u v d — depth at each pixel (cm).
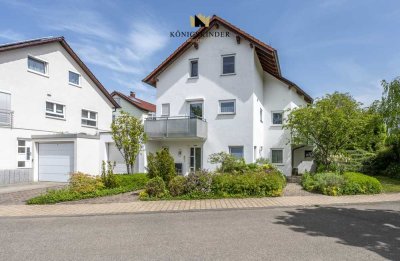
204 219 802
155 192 1109
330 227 711
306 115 1586
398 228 702
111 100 2695
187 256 521
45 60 2014
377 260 500
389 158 1861
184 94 1992
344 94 1711
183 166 1964
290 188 1330
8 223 782
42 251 557
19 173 1714
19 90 1811
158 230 694
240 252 539
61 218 835
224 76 1908
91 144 1758
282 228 702
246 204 977
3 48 1698
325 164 1695
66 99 2192
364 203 1009
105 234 666
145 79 2080
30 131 1872
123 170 1953
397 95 1722
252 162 1789
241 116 1855
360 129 1633
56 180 1720
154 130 1845
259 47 1827
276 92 2120
